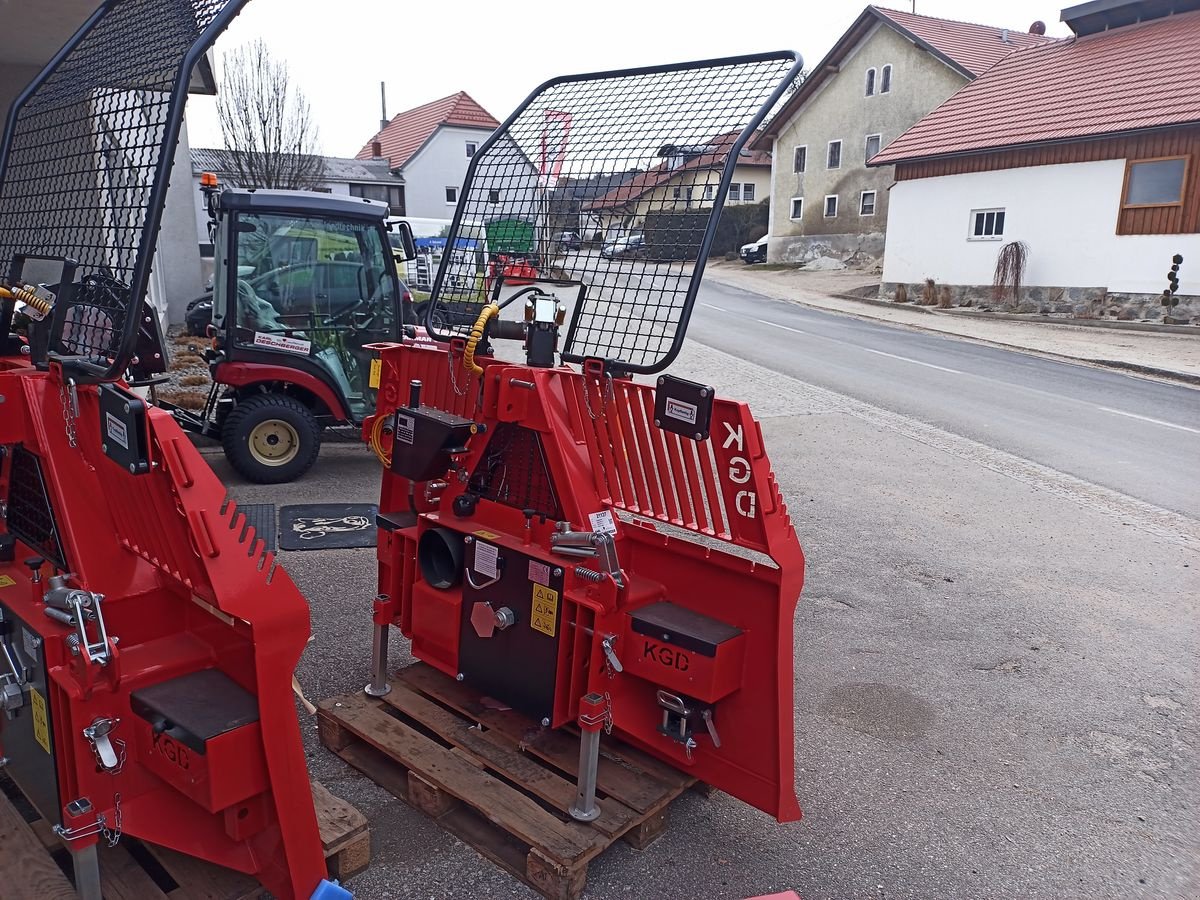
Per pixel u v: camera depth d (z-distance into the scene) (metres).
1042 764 3.21
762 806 2.52
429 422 2.86
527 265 2.97
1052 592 4.80
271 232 6.05
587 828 2.46
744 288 25.23
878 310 19.98
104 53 2.08
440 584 2.98
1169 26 19.25
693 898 2.42
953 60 25.50
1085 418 9.23
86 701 1.96
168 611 2.18
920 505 6.28
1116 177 16.56
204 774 1.86
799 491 6.54
